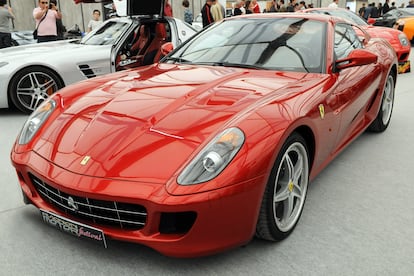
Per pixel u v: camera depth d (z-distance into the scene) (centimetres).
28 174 217
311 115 224
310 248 219
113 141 198
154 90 243
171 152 186
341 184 302
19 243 221
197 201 172
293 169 225
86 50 519
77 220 200
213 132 193
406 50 791
